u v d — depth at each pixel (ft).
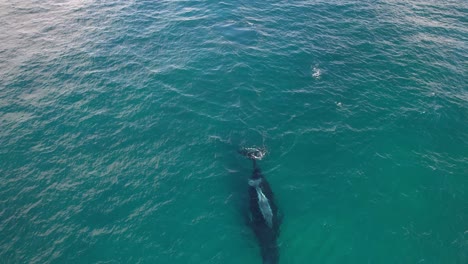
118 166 94.89
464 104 111.14
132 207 85.81
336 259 77.82
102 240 79.41
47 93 116.16
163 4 164.35
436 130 104.12
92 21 152.97
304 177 93.40
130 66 127.13
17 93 115.96
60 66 127.34
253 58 129.29
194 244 79.51
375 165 95.76
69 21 153.48
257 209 84.94
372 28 144.25
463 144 100.63
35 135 102.58
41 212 84.28
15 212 84.17
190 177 92.79
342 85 118.62
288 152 99.04
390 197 88.89
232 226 82.84
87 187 89.76
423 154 98.17
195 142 101.50
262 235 80.74
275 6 159.94
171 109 110.83
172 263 76.02
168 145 100.48
